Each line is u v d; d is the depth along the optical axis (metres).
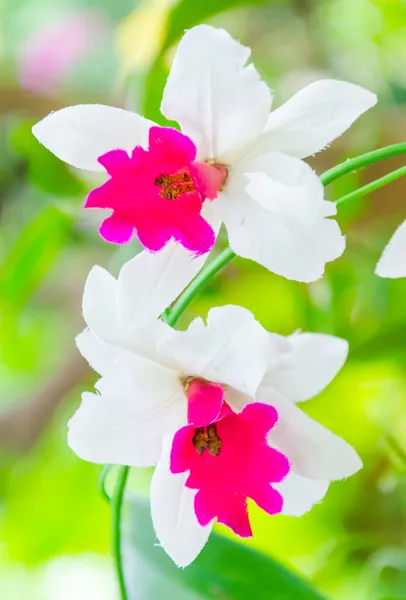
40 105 0.61
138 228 0.42
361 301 0.56
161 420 0.42
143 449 0.42
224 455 0.42
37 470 0.62
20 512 0.62
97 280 0.42
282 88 0.61
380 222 0.55
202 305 0.57
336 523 0.60
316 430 0.42
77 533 0.61
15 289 0.58
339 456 0.42
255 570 0.47
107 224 0.42
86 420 0.42
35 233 0.57
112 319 0.42
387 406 0.58
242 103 0.41
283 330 0.58
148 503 0.49
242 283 0.57
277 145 0.42
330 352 0.42
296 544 0.60
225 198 0.42
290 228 0.41
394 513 0.59
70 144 0.42
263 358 0.41
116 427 0.42
